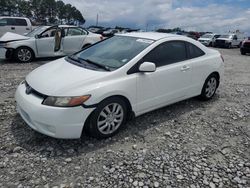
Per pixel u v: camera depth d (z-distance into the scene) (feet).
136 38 15.11
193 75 16.26
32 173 9.86
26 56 32.48
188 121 15.20
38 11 234.17
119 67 12.66
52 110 10.74
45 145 11.71
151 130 13.76
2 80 22.29
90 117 11.65
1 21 49.90
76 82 11.39
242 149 12.42
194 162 11.08
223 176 10.26
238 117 16.28
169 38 15.14
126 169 10.36
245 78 28.19
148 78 13.41
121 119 12.90
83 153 11.30
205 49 17.61
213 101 18.95
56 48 33.65
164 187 9.46
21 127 13.24
